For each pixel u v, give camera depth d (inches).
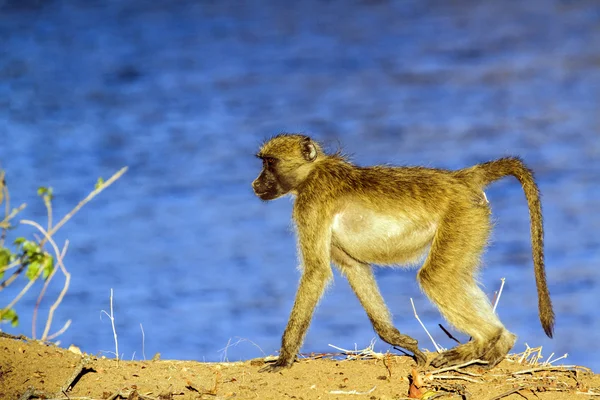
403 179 1477.6
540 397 1221.7
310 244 1471.5
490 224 1443.2
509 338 1374.3
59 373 1263.5
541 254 1430.9
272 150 1578.5
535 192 1456.7
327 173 1513.3
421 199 1445.6
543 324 1390.3
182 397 1205.7
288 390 1254.9
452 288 1389.0
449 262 1393.9
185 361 1397.6
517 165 1470.2
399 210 1455.5
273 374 1332.4
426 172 1487.5
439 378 1295.5
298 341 1389.0
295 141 1567.4
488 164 1487.5
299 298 1434.5
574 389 1253.1
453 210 1421.0
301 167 1552.7
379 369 1342.3
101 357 1381.6
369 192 1473.9
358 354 1434.5
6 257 1203.9
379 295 1467.8
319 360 1400.1
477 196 1454.2
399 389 1256.8
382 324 1439.5
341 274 1504.7
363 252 1480.1
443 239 1406.3
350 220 1478.8
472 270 1408.7
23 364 1266.0
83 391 1210.6
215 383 1277.1
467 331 1376.7
